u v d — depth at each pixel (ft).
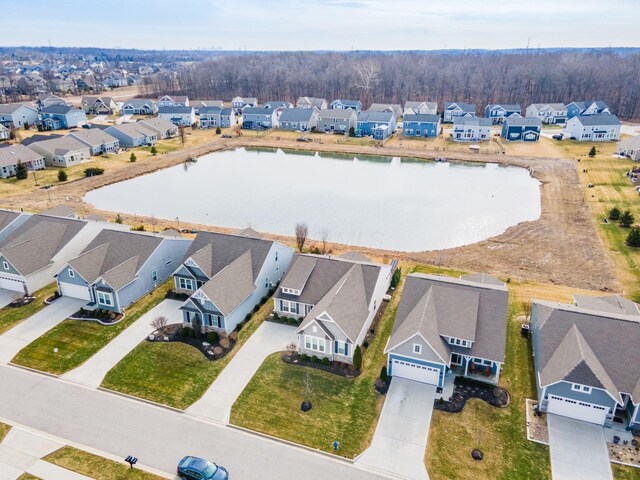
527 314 142.10
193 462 88.84
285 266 165.27
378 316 142.72
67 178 284.41
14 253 153.17
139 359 123.03
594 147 329.52
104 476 88.79
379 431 100.68
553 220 221.25
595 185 263.90
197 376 116.98
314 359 122.31
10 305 148.56
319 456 94.58
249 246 152.87
